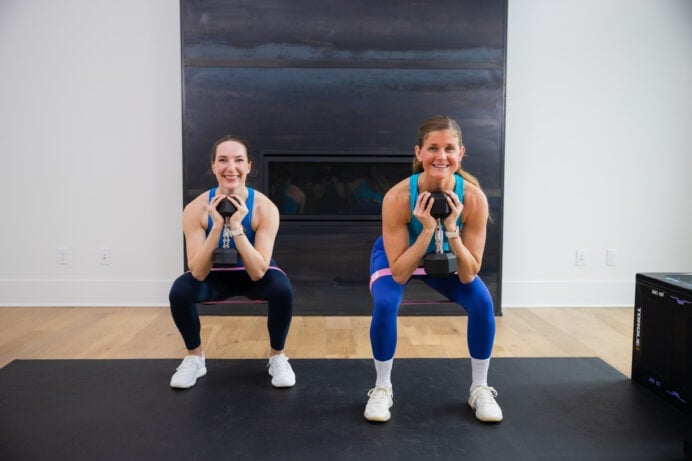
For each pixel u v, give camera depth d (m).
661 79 3.65
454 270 1.78
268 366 2.38
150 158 3.61
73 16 3.53
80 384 2.14
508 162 3.66
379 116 3.36
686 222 3.74
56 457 1.56
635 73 3.65
